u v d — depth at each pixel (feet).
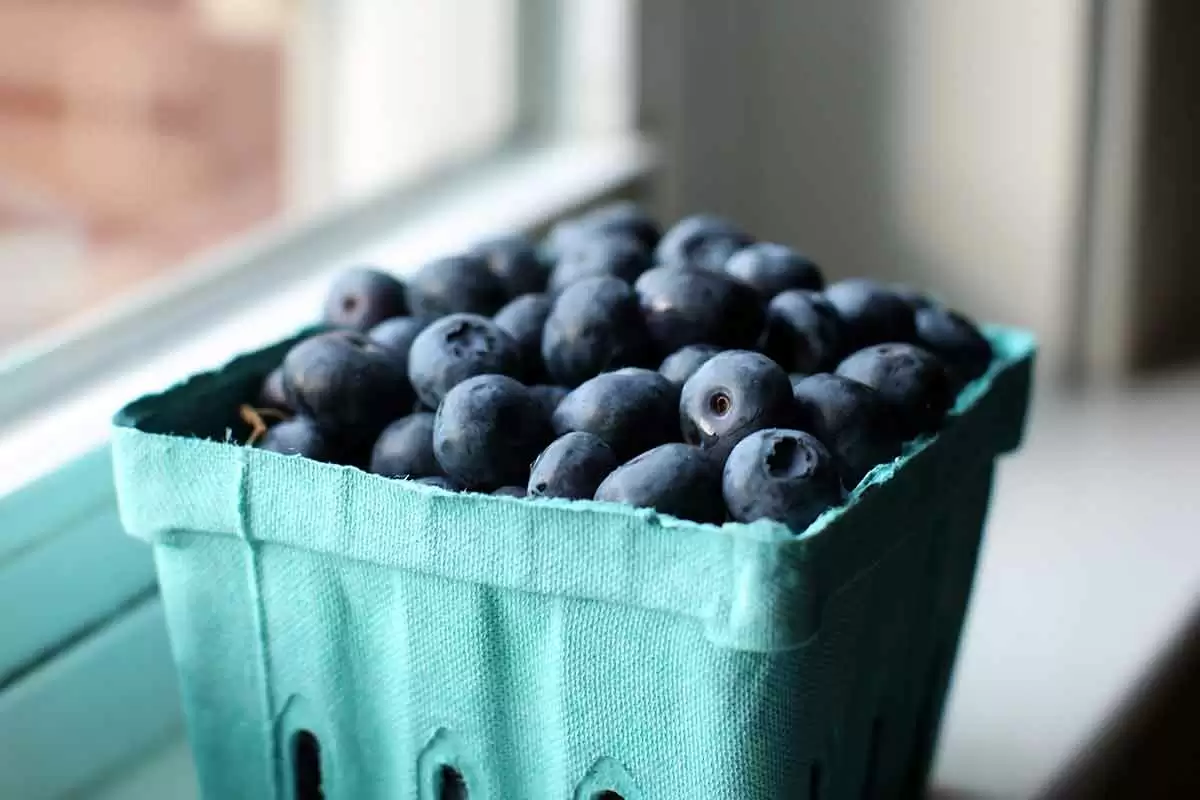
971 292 2.23
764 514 1.20
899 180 2.20
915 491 1.27
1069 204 2.14
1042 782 1.52
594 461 1.23
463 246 1.74
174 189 1.85
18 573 1.38
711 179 2.14
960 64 2.12
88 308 1.70
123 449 1.28
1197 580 1.78
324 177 2.02
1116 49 2.10
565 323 1.32
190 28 1.87
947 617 1.43
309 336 1.40
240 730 1.33
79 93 1.78
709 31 2.07
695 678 1.20
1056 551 1.84
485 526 1.20
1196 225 2.43
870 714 1.34
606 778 1.24
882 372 1.31
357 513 1.23
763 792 1.22
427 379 1.31
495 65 1.98
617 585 1.19
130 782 1.45
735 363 1.25
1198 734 1.76
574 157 1.95
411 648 1.26
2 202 1.72
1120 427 2.17
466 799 1.29
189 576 1.30
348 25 2.02
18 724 1.38
